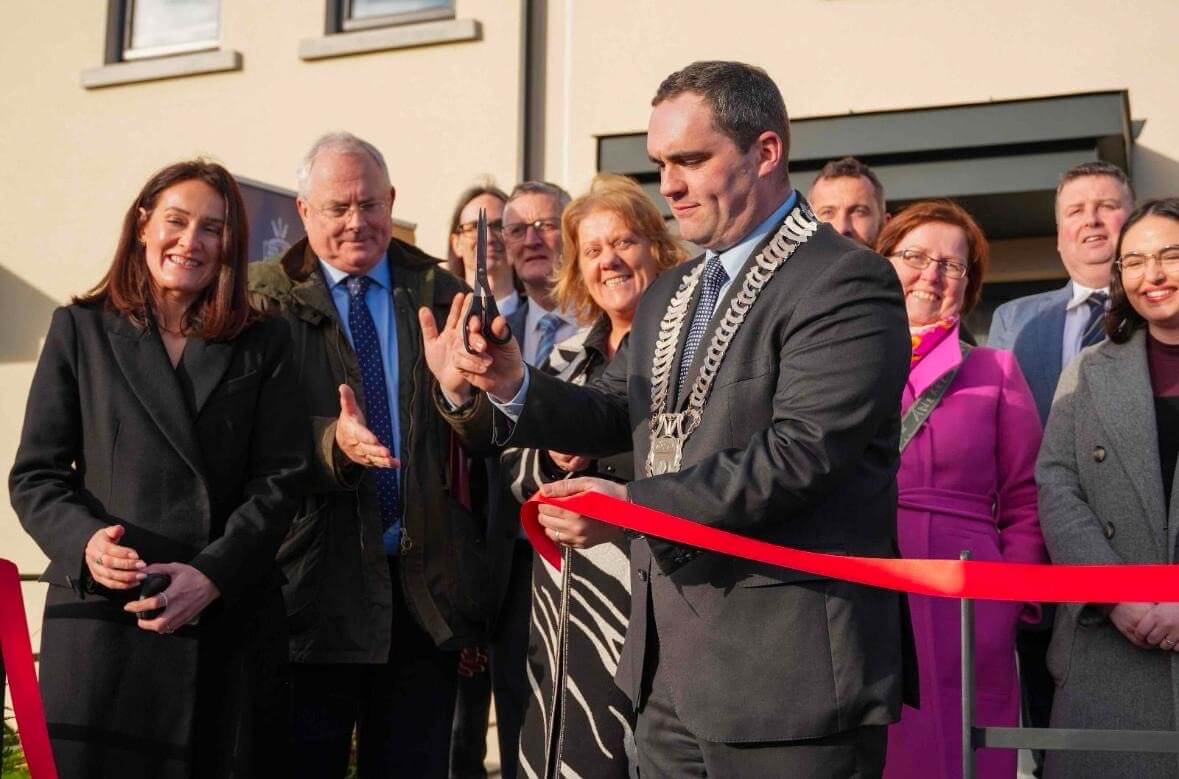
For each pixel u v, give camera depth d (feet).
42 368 9.75
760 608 7.60
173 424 9.58
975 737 7.42
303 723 11.07
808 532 7.68
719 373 7.99
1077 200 13.48
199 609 9.12
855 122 19.60
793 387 7.58
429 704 11.44
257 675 9.78
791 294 7.84
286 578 10.46
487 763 18.65
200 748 9.52
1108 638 10.18
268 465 10.00
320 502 11.03
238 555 9.39
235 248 10.12
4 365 24.27
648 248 11.57
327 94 22.85
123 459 9.49
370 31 22.53
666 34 21.16
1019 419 11.32
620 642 10.46
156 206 10.01
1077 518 10.49
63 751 9.07
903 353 7.71
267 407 10.09
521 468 11.22
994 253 20.88
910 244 11.69
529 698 11.03
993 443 11.20
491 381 8.41
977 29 19.74
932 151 19.22
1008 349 13.83
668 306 8.63
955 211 11.84
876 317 7.63
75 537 9.09
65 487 9.48
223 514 9.80
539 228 14.92
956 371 11.37
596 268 11.58
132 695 9.21
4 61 24.66
